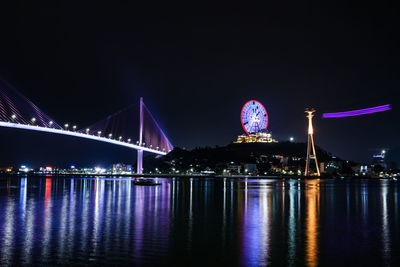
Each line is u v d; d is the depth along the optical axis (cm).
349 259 2206
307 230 3109
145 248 2428
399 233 2989
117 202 5522
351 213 4300
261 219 3744
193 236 2822
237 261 2155
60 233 2891
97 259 2164
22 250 2347
